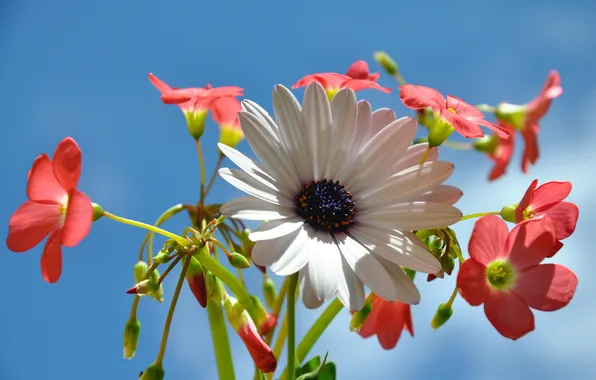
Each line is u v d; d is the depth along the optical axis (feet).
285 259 1.09
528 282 1.15
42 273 1.11
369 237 1.14
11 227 1.12
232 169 1.11
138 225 1.13
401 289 1.11
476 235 1.14
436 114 1.16
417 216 1.14
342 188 1.17
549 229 1.14
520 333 1.14
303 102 1.16
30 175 1.10
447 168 1.15
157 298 1.14
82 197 1.07
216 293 1.17
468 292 1.14
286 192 1.14
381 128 1.19
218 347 1.20
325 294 1.08
